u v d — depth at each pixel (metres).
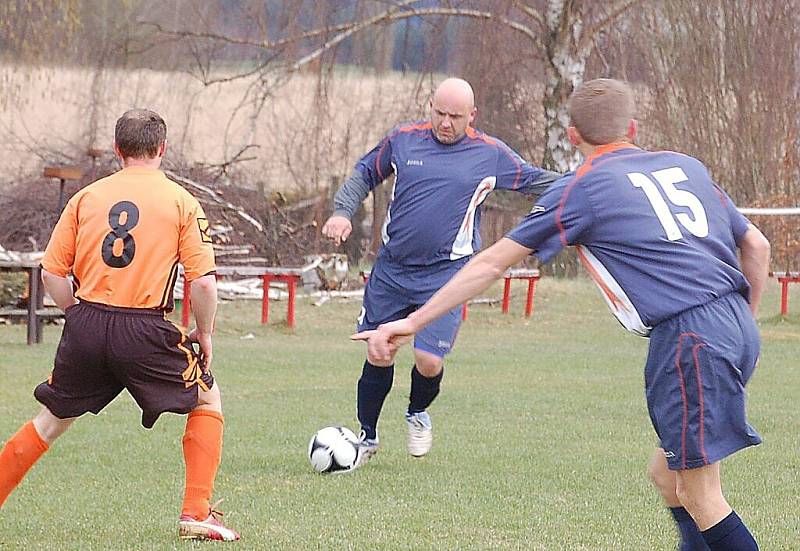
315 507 14.68
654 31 69.56
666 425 10.03
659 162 10.57
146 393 12.25
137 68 70.19
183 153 67.38
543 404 24.66
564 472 17.19
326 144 68.94
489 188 18.08
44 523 13.57
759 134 69.12
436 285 18.02
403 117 68.62
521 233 10.27
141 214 12.30
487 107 68.88
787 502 15.14
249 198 63.00
